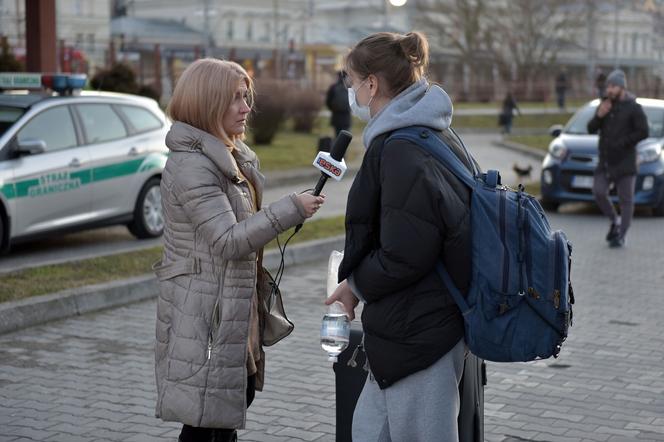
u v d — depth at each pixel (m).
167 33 86.19
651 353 7.41
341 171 3.84
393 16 100.44
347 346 4.00
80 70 34.69
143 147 12.33
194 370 3.87
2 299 8.03
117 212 12.02
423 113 3.43
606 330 8.11
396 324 3.41
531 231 3.38
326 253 11.50
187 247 3.93
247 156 4.18
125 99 12.41
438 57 69.38
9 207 10.66
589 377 6.75
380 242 3.49
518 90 64.69
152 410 5.95
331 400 6.18
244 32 93.62
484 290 3.35
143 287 8.99
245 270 3.94
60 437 5.45
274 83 31.36
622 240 12.58
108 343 7.48
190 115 3.96
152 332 7.84
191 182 3.86
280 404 6.08
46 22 16.47
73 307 8.30
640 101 17.61
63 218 11.31
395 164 3.35
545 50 69.56
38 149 10.88
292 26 97.31
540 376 6.75
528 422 5.79
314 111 32.19
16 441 5.37
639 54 101.94
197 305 3.89
